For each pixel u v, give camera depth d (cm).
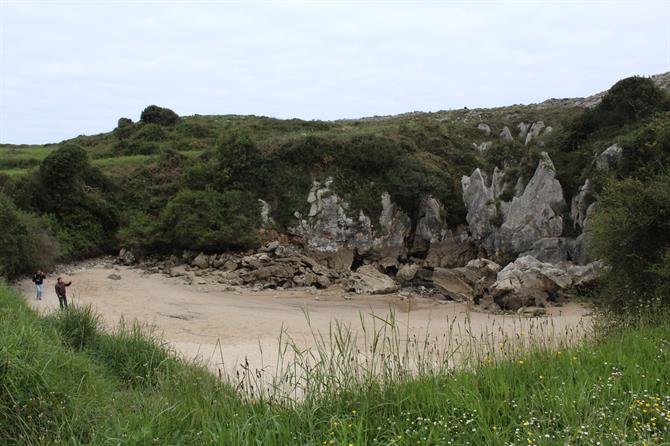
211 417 607
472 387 668
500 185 3653
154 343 1241
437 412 615
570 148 3906
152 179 4491
